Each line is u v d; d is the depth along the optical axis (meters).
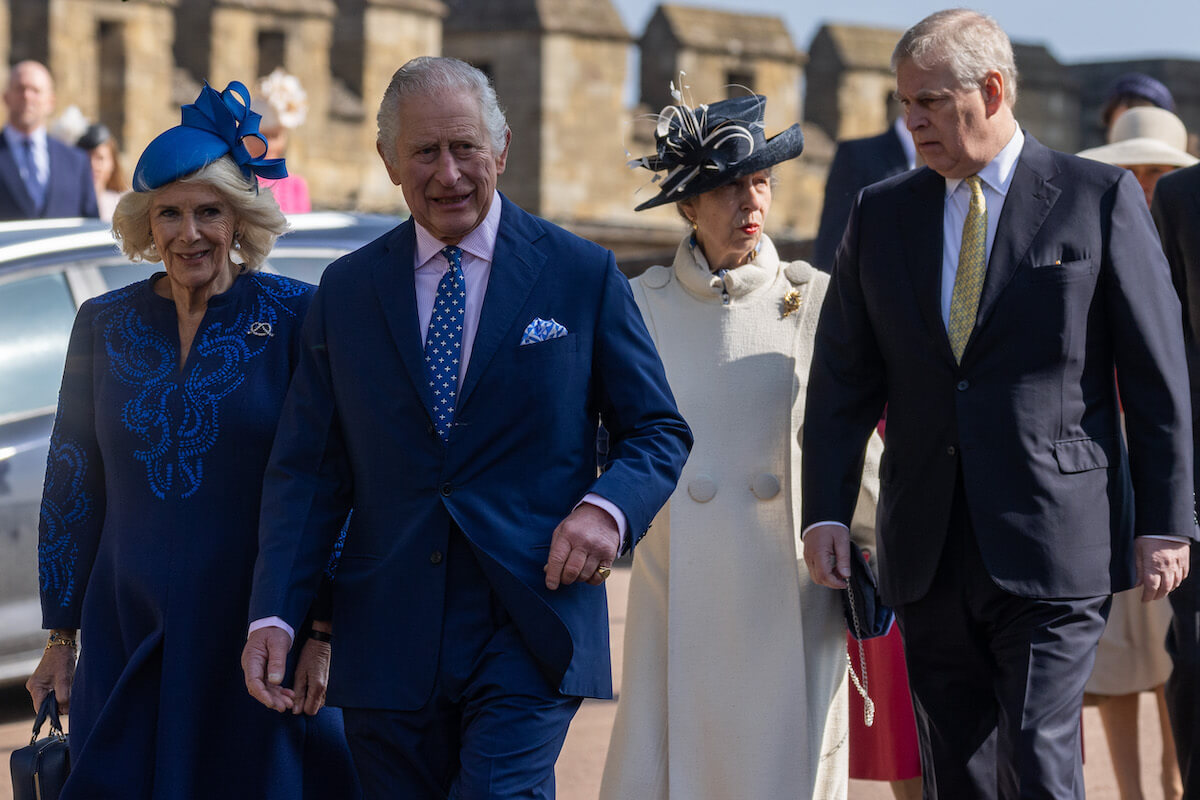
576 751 20.11
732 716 14.70
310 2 58.41
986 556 13.71
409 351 12.10
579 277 12.30
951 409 13.95
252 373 13.26
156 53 55.00
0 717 21.70
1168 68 75.62
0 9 52.31
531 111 64.62
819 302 15.26
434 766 12.14
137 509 13.17
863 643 16.14
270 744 13.05
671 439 12.21
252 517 13.14
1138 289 13.81
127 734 12.93
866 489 15.36
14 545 21.02
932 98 13.83
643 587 15.22
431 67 12.07
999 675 14.01
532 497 12.02
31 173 32.50
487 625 12.00
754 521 14.91
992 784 14.48
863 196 14.60
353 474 12.48
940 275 14.05
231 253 13.65
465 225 12.07
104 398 13.36
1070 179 13.98
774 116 66.12
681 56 64.31
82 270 22.22
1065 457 13.74
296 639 13.12
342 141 59.56
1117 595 18.22
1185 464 13.84
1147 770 20.28
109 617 13.31
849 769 16.20
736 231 14.95
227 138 13.28
